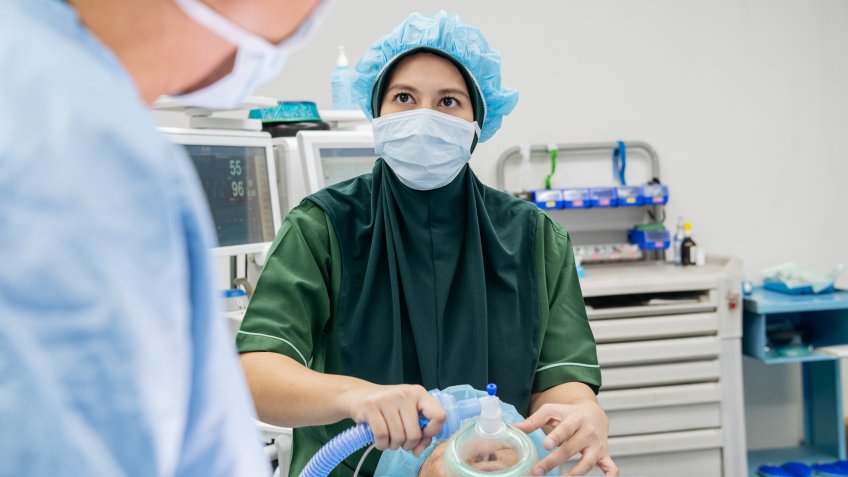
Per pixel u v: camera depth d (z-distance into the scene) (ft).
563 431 2.89
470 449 2.68
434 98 3.85
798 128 10.87
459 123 3.76
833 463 9.83
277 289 3.48
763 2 10.68
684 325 8.55
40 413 1.11
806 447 10.69
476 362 3.66
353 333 3.60
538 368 3.80
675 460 8.69
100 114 1.26
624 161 10.46
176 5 1.44
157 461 1.24
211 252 1.48
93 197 1.21
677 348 8.52
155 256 1.28
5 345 1.10
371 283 3.65
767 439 11.02
